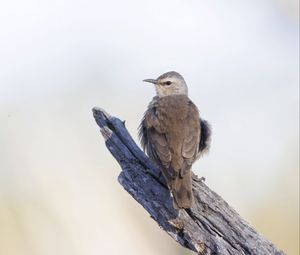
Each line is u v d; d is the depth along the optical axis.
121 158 14.73
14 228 17.98
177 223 13.41
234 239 13.19
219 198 13.74
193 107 15.78
